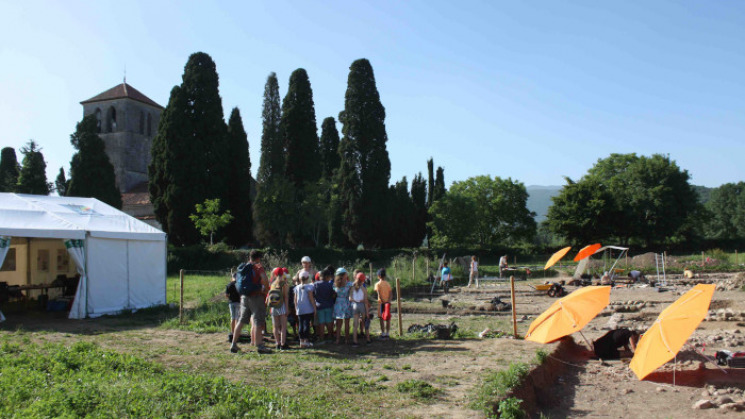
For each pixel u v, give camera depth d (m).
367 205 52.78
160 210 47.88
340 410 6.83
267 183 52.44
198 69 49.75
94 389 6.57
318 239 51.72
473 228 61.78
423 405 7.11
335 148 69.50
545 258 52.53
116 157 64.06
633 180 61.81
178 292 22.81
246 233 52.19
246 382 8.15
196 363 9.47
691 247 57.62
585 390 8.91
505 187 66.56
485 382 8.04
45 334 12.90
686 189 60.62
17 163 67.44
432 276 29.75
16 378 7.12
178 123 47.03
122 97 64.06
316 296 11.45
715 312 16.16
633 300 20.12
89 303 16.89
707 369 9.88
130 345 11.47
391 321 16.84
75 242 16.80
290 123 55.84
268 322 14.23
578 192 59.28
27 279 21.33
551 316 10.21
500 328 14.68
